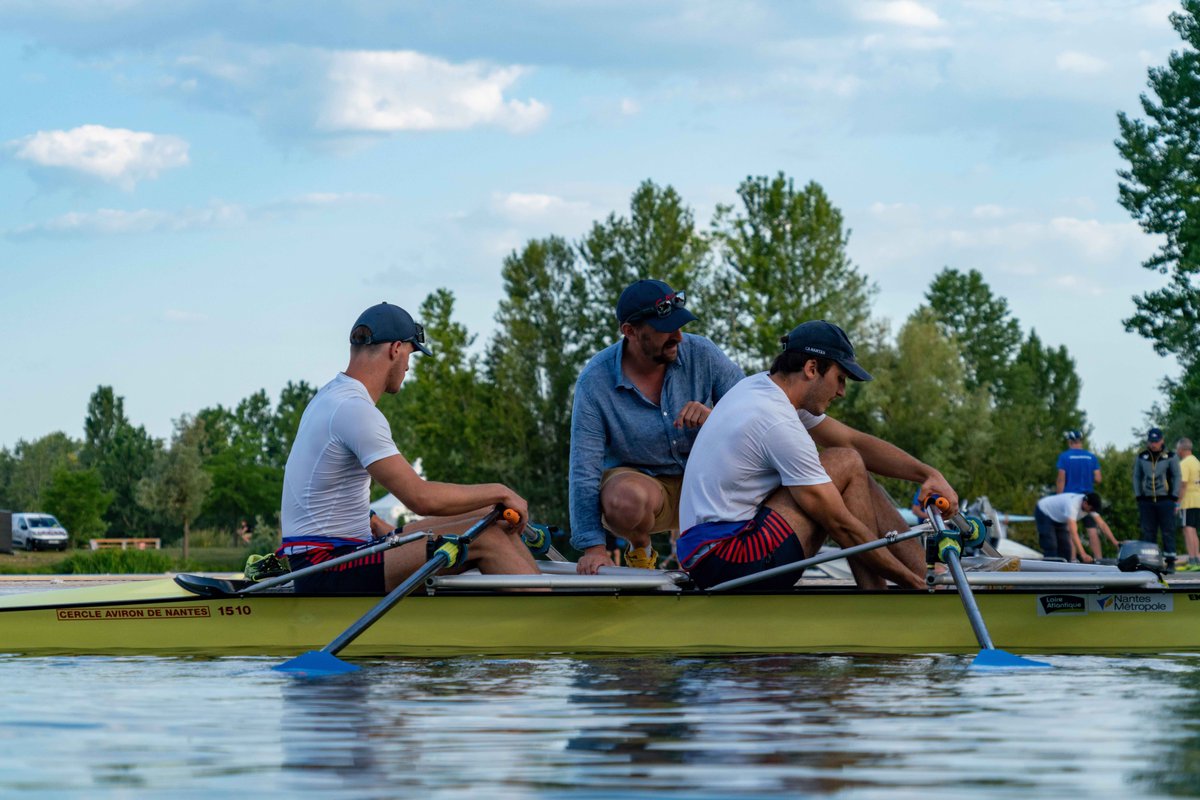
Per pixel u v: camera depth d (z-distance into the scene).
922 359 52.25
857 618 5.14
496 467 42.12
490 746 2.90
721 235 43.97
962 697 3.67
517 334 42.84
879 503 5.69
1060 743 2.90
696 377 6.66
